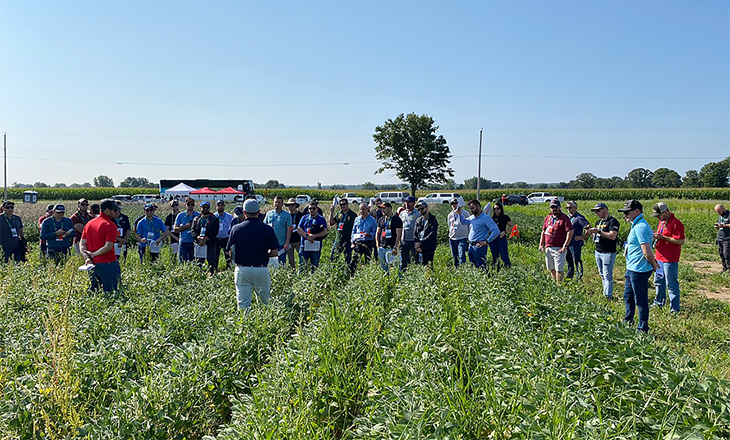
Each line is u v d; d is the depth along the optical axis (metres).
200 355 4.42
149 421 3.46
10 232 12.30
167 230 12.71
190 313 6.03
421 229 10.88
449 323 5.13
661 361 4.00
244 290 7.20
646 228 6.87
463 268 8.50
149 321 6.11
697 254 16.97
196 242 11.26
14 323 5.93
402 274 9.09
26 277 8.71
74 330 5.26
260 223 7.22
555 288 6.55
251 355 5.02
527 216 29.39
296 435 3.20
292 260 12.11
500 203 11.14
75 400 4.02
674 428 2.92
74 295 7.29
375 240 11.23
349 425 4.13
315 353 4.54
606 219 9.62
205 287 8.07
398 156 72.94
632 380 3.84
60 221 12.31
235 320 5.55
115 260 8.08
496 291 6.74
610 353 4.20
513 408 3.21
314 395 3.90
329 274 8.86
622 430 3.07
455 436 3.02
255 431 3.18
